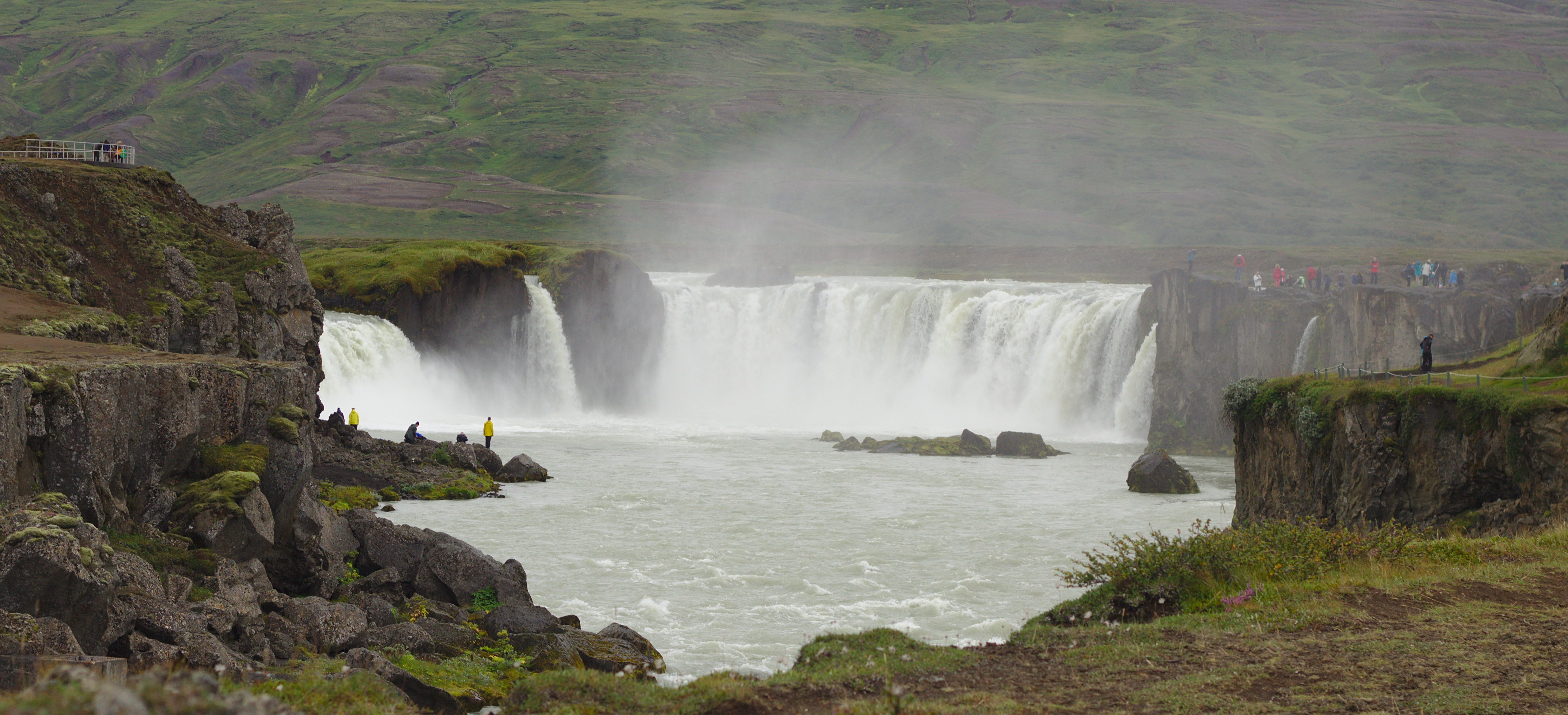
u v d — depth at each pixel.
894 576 47.72
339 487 62.78
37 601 22.22
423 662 27.62
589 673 18.88
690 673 33.03
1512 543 28.88
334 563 36.81
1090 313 116.25
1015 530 58.91
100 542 24.39
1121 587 26.27
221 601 26.81
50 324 50.38
